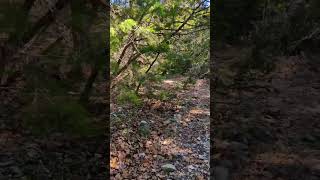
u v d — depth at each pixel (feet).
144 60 17.20
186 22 17.61
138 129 15.16
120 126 15.03
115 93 15.31
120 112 16.51
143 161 12.63
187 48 18.92
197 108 19.35
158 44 15.58
